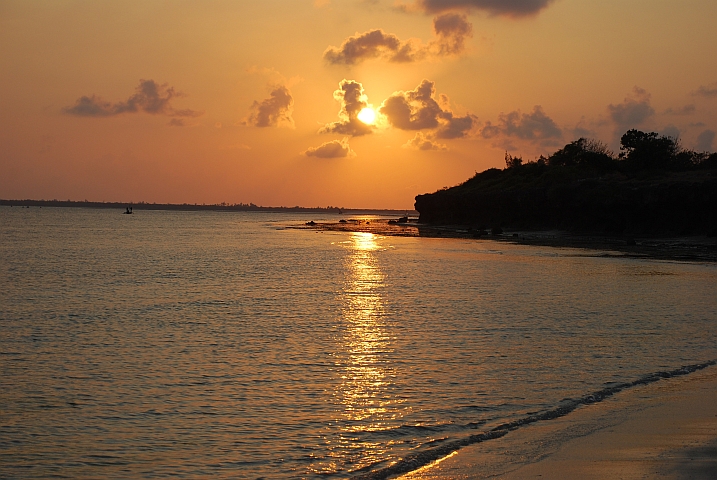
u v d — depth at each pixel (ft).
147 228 475.72
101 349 70.69
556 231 328.90
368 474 37.73
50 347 71.72
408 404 50.96
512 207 383.65
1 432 45.24
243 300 109.19
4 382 57.41
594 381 56.75
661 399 50.65
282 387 55.83
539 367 62.08
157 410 49.83
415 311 96.94
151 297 113.19
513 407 49.78
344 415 48.49
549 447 40.37
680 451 38.78
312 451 41.68
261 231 432.66
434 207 504.02
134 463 40.16
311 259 200.54
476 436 43.21
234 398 52.75
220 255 218.18
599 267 166.30
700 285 128.26
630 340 74.59
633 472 35.58
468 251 229.04
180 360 65.51
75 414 48.96
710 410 47.47
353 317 91.66
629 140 387.14
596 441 41.06
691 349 69.62
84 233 382.42
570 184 327.06
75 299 110.63
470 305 102.89
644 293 116.37
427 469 37.70
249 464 39.83
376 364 63.62
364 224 582.76
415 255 213.46
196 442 43.39
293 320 89.25
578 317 90.84
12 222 574.97
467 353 68.28
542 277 144.15
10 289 124.47
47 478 38.19
